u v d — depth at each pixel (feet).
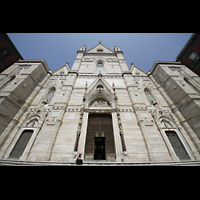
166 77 56.95
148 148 35.35
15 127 41.37
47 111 46.75
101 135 41.73
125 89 58.08
